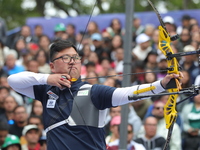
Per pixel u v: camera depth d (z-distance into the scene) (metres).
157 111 22.45
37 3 61.38
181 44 31.05
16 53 35.75
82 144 12.30
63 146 12.31
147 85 11.95
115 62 32.06
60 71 12.95
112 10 59.47
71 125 12.38
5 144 21.84
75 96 12.64
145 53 31.77
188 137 23.72
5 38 38.84
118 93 12.14
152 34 33.91
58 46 13.12
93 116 12.43
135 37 34.91
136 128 23.59
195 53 11.74
